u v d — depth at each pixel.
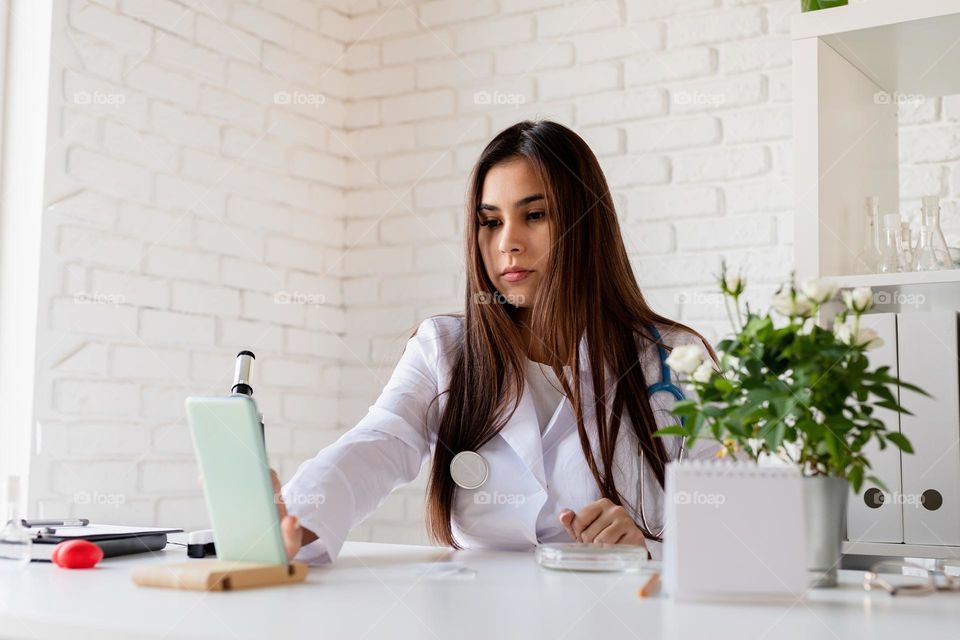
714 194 2.56
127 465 2.40
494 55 2.92
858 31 1.68
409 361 1.63
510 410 1.55
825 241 1.70
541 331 1.61
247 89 2.81
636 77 2.69
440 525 1.57
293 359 2.92
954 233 1.98
